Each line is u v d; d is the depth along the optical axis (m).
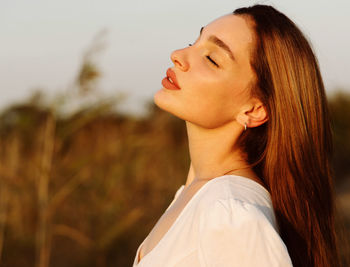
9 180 4.21
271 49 1.48
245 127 1.53
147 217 5.59
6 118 4.67
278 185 1.50
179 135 7.12
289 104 1.48
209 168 1.58
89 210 4.62
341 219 1.89
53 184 4.23
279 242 1.17
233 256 1.15
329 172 1.61
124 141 5.25
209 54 1.51
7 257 4.07
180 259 1.30
